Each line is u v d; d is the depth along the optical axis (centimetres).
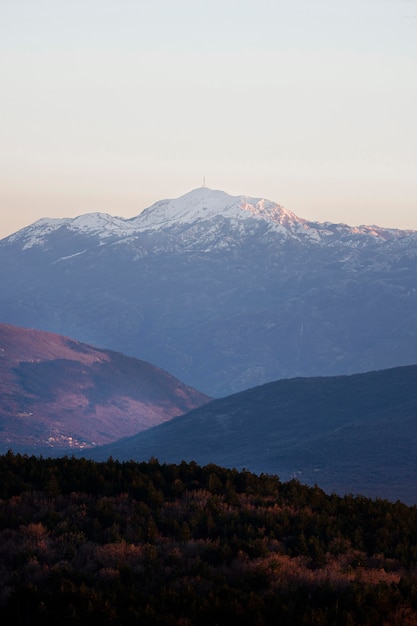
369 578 16225
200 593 15175
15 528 17038
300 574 16088
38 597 14488
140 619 14100
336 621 14488
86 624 14025
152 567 15788
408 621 14850
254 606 14600
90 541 16688
